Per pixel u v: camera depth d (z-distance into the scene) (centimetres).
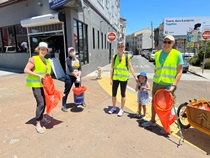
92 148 314
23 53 1141
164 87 364
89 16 1183
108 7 2095
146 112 484
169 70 352
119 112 458
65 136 353
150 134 365
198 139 347
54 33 936
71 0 741
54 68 914
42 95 371
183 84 879
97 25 1440
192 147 320
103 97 618
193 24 2950
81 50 1059
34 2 983
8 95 628
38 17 898
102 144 326
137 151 306
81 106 524
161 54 366
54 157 289
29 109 495
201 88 795
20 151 303
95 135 358
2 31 1245
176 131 379
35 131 371
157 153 301
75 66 472
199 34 2167
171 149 313
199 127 341
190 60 1867
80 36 1037
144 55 4066
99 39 1545
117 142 333
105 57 1873
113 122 419
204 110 327
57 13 841
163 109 354
